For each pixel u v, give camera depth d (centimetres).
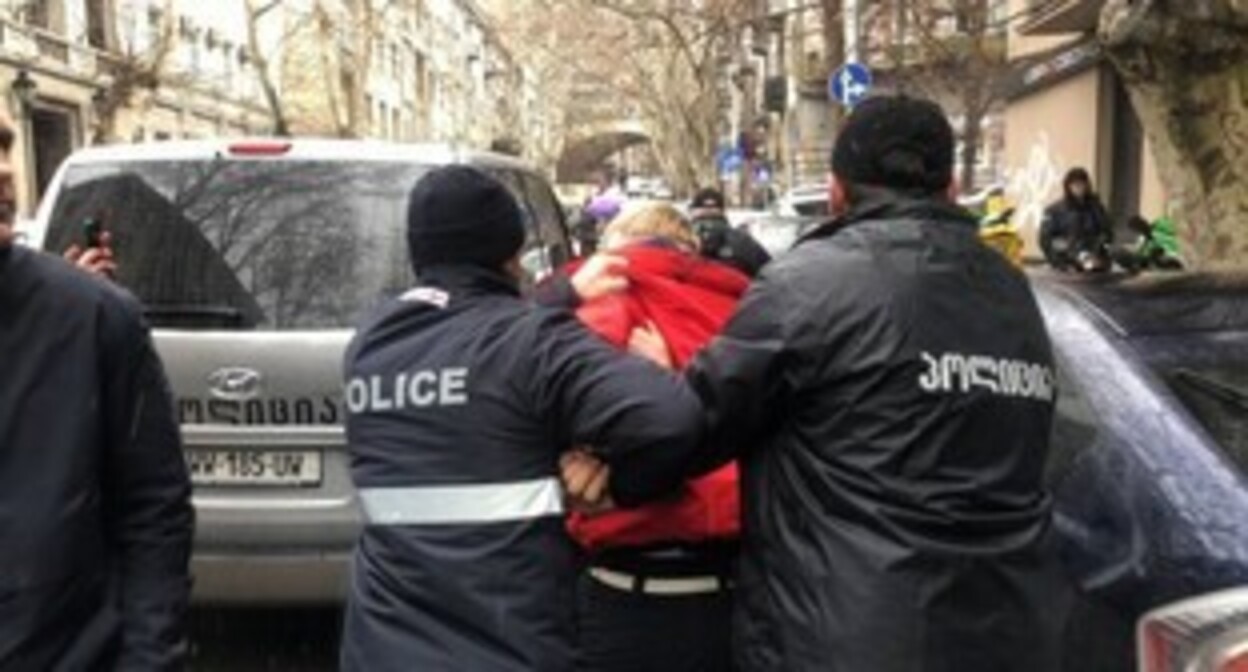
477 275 267
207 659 548
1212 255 726
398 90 6856
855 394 243
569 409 252
